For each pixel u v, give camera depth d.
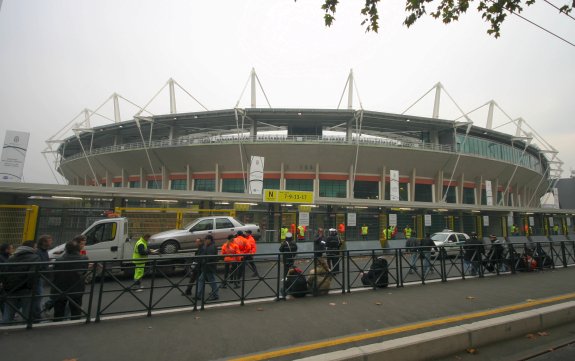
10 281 5.53
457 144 47.44
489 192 42.75
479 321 5.59
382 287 8.77
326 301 7.29
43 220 13.84
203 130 51.34
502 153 52.78
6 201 15.98
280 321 5.79
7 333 5.13
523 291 8.38
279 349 4.54
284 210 19.64
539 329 5.74
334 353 4.04
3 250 6.78
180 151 42.00
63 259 5.96
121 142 52.22
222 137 43.75
